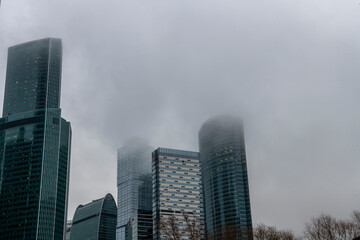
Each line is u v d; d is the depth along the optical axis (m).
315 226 128.38
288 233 133.25
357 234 124.25
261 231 134.00
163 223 107.12
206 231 111.06
